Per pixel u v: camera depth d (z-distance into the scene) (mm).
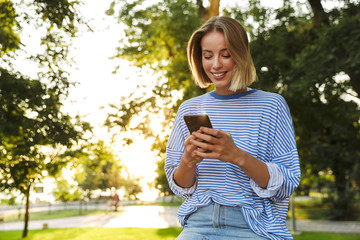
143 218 32188
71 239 18094
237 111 1593
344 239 17047
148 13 14406
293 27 13508
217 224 1476
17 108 8133
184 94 10680
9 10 8086
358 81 12039
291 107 13797
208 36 1519
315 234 19031
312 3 12172
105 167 43000
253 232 1443
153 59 14266
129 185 63906
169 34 13758
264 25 13234
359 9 11273
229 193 1497
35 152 8438
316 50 11227
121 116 9016
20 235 21000
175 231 19516
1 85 7926
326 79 12047
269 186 1382
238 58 1479
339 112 16016
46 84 8359
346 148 21781
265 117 1555
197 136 1312
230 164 1518
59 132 8328
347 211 28547
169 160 1713
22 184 8570
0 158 8398
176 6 13945
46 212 54406
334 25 11016
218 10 9758
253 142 1539
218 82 1547
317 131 17266
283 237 1431
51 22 8297
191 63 1727
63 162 9078
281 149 1531
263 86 9117
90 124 9023
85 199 50812
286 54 13070
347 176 29500
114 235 18828
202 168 1563
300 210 35438
